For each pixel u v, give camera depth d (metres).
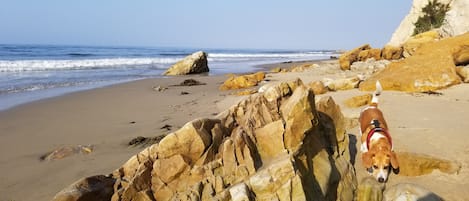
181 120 8.60
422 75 9.74
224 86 14.48
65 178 5.09
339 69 21.06
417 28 31.62
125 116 9.26
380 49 21.80
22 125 8.34
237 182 3.54
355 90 10.55
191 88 15.05
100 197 3.59
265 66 33.62
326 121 4.68
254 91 12.22
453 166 4.54
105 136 7.29
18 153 6.29
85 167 5.49
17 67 24.19
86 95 12.91
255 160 3.75
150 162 3.75
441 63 10.00
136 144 6.65
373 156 4.54
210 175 3.58
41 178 5.10
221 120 4.20
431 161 4.58
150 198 3.53
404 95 8.99
